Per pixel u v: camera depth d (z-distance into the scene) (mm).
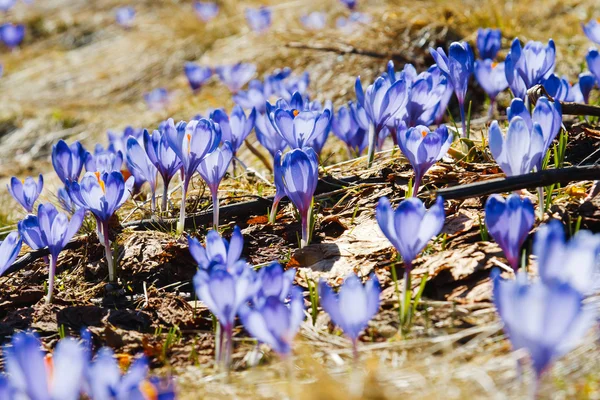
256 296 1604
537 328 1132
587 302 1609
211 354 1836
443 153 2111
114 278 2277
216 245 1729
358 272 2051
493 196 1642
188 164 2320
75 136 5785
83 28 8742
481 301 1786
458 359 1582
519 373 1420
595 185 2088
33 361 1156
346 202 2531
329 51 5082
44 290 2264
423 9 5262
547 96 2367
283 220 2486
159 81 6570
